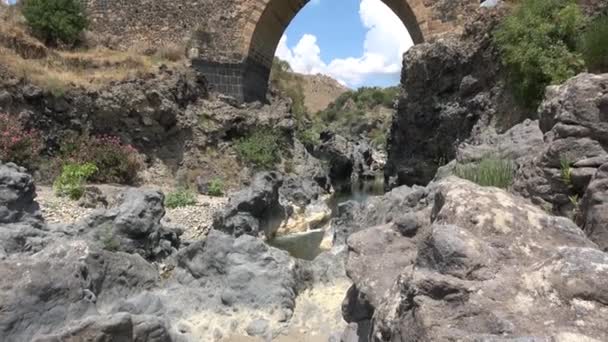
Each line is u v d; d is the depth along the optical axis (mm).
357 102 77562
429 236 3061
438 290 2777
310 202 18875
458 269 2822
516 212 3279
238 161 19172
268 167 19453
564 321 2471
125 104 17141
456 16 19578
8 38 16609
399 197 8320
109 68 18422
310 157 24594
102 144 15906
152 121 17688
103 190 13406
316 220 16625
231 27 21453
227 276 7262
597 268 2621
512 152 6957
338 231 10297
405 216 4441
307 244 13461
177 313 6742
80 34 20047
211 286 7312
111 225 8633
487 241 3033
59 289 4812
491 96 14242
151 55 20891
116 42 21391
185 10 21453
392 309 3197
